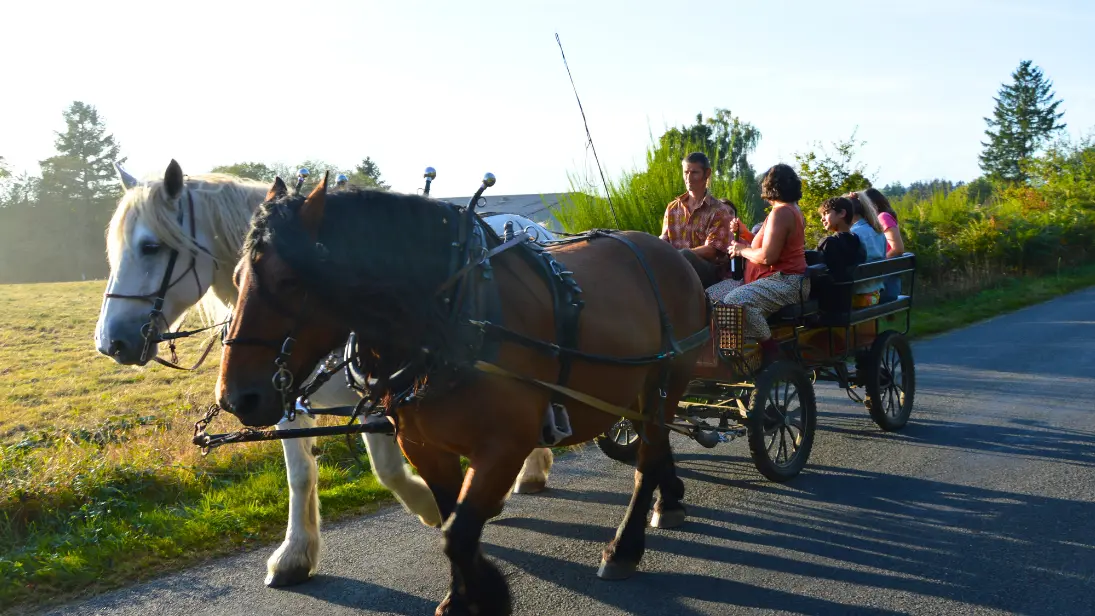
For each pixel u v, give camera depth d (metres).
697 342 4.53
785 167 5.55
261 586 4.15
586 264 4.01
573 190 10.03
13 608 3.93
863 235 7.01
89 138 75.31
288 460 4.16
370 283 2.97
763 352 5.58
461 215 3.41
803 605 3.73
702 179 6.26
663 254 4.50
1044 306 15.31
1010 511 4.83
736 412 5.39
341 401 4.20
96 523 4.74
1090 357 9.70
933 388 8.38
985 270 18.38
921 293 15.66
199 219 4.18
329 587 4.11
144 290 4.06
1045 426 6.72
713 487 5.52
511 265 3.48
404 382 3.15
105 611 3.89
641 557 4.16
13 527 4.70
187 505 5.18
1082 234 23.81
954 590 3.82
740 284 5.80
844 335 6.30
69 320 17.31
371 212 3.12
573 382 3.58
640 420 4.25
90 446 5.96
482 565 3.33
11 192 72.69
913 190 22.83
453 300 3.19
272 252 2.88
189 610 3.89
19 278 70.75
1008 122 73.81
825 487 5.43
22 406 8.70
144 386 9.60
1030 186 28.75
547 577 4.16
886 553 4.30
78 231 71.81
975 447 6.20
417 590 4.05
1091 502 4.93
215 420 6.67
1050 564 4.07
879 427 6.89
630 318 3.93
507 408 3.23
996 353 10.27
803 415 5.72
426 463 3.57
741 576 4.09
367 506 5.31
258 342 2.89
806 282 5.61
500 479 3.23
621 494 5.52
